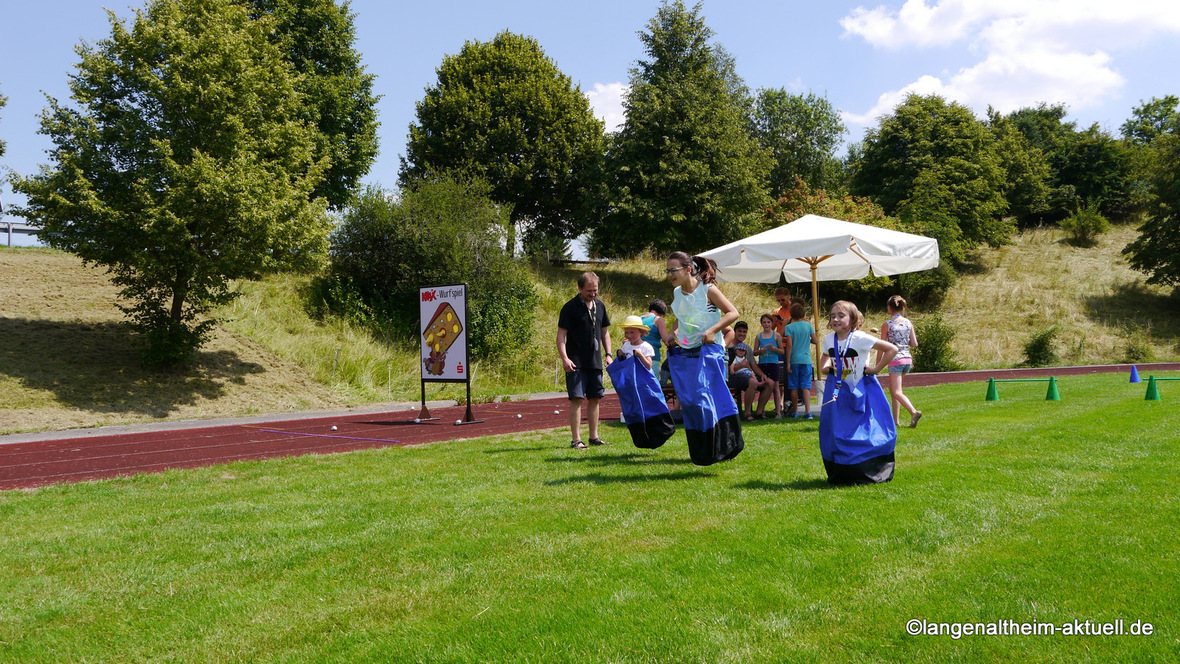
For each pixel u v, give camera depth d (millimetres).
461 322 12352
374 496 5414
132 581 3533
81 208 14305
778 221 38594
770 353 11094
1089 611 2750
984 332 34594
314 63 26469
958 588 3031
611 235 35562
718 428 5836
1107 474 5297
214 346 18109
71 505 5586
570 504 4852
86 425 13211
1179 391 13188
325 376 18328
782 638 2605
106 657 2691
